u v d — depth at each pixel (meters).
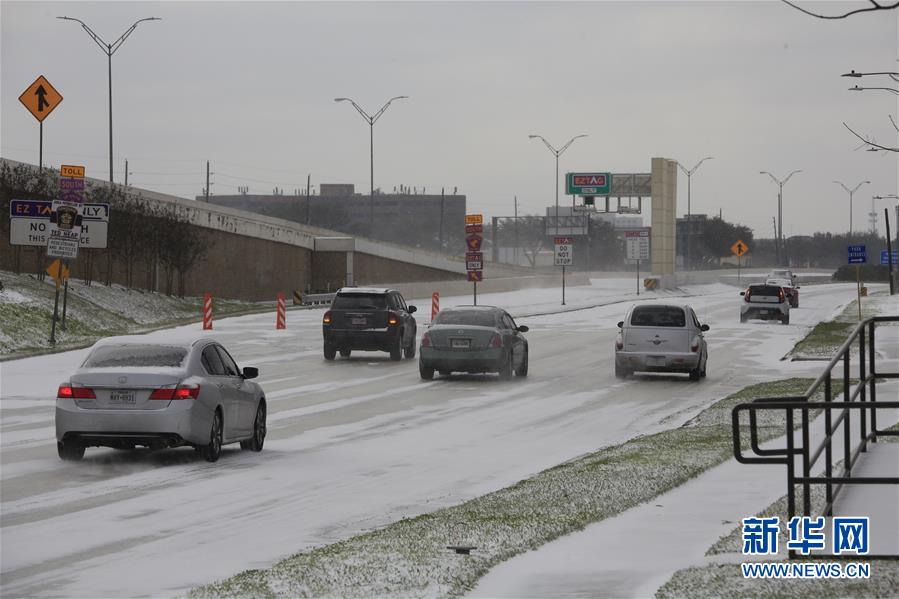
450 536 13.73
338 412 30.06
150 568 12.95
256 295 98.38
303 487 18.61
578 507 15.52
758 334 65.50
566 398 33.56
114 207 76.12
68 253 49.75
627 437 25.28
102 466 20.75
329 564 12.24
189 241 82.94
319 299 93.94
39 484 18.77
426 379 39.06
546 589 11.37
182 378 20.72
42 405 31.50
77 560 13.35
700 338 39.47
